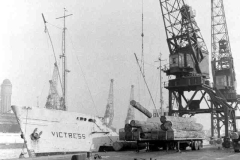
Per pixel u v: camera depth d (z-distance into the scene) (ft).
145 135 88.79
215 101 147.95
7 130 328.49
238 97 180.96
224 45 188.44
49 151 87.04
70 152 91.81
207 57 155.33
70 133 92.79
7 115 336.70
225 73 186.19
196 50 145.59
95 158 63.72
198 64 144.15
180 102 147.54
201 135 106.63
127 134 89.66
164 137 86.17
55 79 263.90
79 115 96.94
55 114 90.07
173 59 139.54
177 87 142.82
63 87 150.82
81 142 95.40
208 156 71.41
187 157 67.87
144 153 81.87
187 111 145.07
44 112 87.45
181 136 89.51
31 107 84.74
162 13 149.79
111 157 68.28
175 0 146.92
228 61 186.60
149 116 109.70
